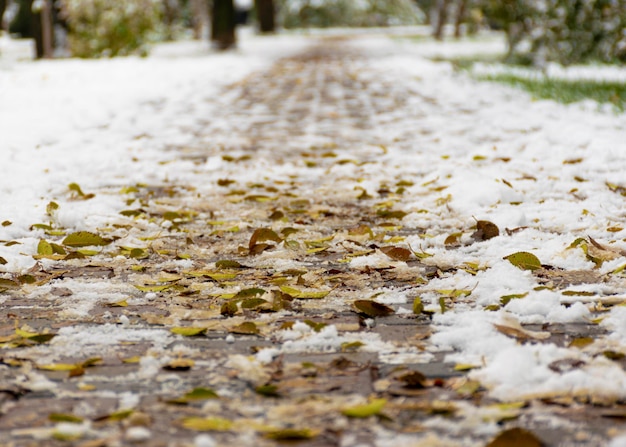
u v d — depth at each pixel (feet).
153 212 8.17
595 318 6.03
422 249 7.22
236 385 5.46
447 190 8.45
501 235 7.39
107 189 8.87
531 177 8.87
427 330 5.99
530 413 5.20
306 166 9.82
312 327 5.99
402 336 5.93
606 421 5.15
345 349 5.78
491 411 5.19
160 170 9.64
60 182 9.01
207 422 5.13
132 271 6.91
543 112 13.38
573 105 14.02
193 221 7.98
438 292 6.46
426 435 5.08
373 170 9.50
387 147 10.73
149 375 5.55
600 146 10.00
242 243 7.45
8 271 6.82
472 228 7.59
